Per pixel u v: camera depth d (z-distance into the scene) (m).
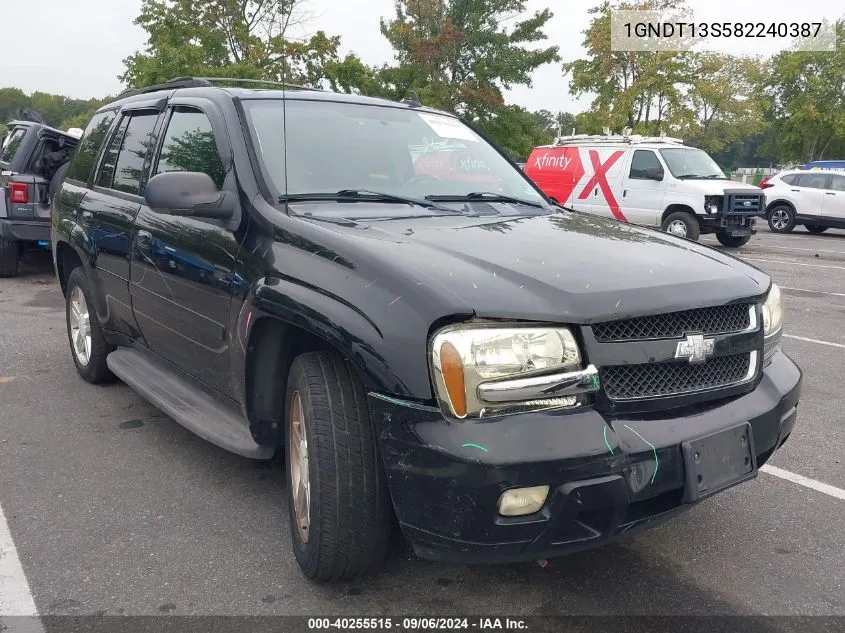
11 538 3.20
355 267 2.58
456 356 2.26
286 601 2.75
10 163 9.58
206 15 25.67
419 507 2.33
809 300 9.81
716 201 14.66
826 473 4.04
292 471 2.93
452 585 2.87
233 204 3.27
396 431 2.35
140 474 3.87
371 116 3.97
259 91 3.81
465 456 2.21
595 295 2.42
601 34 29.72
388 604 2.74
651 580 2.93
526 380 2.28
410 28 34.50
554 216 3.59
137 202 4.18
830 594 2.86
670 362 2.50
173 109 4.13
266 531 3.28
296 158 3.45
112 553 3.08
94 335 5.06
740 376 2.75
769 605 2.78
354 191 3.41
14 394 5.12
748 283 2.83
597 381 2.36
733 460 2.58
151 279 3.92
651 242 3.13
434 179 3.81
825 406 5.24
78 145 5.59
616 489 2.29
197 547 3.14
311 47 24.88
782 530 3.37
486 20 35.03
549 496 2.25
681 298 2.54
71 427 4.52
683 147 15.73
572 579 2.93
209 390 3.69
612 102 30.59
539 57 34.72
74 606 2.71
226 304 3.21
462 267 2.52
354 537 2.61
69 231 5.03
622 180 15.78
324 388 2.62
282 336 2.99
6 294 8.95
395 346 2.35
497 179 4.07
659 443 2.39
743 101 40.94
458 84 34.59
